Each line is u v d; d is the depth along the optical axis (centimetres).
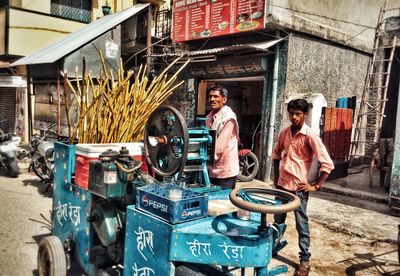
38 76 943
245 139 1052
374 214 607
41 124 923
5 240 427
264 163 837
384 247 463
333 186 784
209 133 361
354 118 1029
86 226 302
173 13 1020
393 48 1032
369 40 1082
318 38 895
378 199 692
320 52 900
